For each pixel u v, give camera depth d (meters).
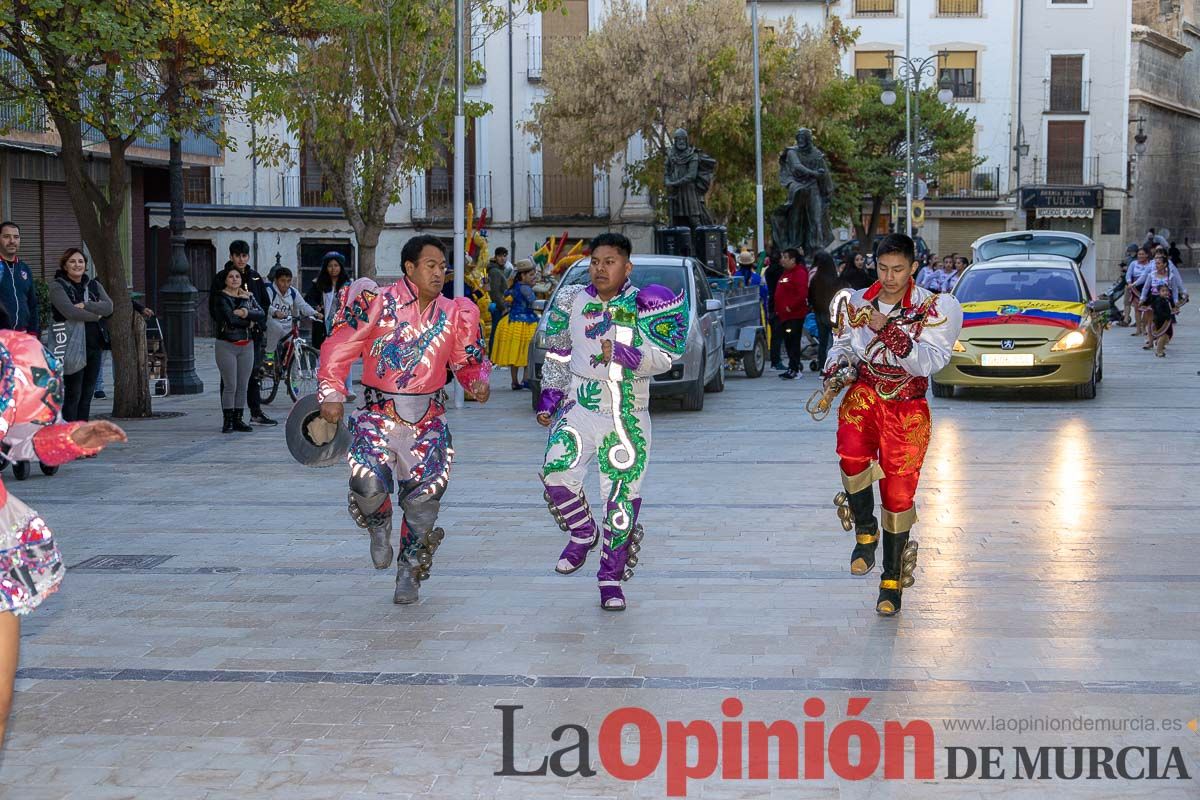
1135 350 23.86
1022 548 8.21
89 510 9.73
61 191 24.50
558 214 43.22
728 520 9.12
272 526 9.14
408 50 20.45
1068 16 55.62
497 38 42.59
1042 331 16.02
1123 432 13.32
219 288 13.99
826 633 6.44
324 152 21.66
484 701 5.51
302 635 6.50
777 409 15.72
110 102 13.73
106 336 13.57
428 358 6.75
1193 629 6.45
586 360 6.72
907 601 7.02
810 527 8.89
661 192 38.72
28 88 14.06
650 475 10.97
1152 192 62.19
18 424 4.19
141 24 12.45
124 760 4.91
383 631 6.56
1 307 10.37
